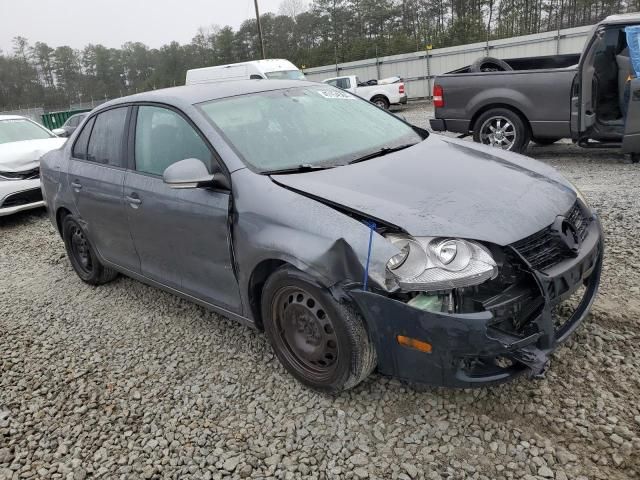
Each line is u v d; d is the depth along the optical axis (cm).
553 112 754
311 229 269
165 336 394
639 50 669
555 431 254
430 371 247
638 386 277
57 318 448
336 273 260
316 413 287
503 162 337
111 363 366
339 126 372
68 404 324
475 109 818
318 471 249
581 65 692
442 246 243
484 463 241
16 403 331
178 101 362
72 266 533
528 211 271
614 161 768
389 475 241
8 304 491
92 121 454
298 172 312
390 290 246
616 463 231
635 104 665
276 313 306
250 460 260
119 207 398
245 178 306
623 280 385
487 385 245
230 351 360
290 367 308
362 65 2633
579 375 290
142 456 272
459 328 235
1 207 766
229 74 1789
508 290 249
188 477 255
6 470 274
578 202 313
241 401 307
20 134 891
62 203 477
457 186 288
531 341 243
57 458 279
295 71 1792
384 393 295
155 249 380
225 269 325
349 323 264
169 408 309
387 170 310
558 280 254
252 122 348
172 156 356
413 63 2536
